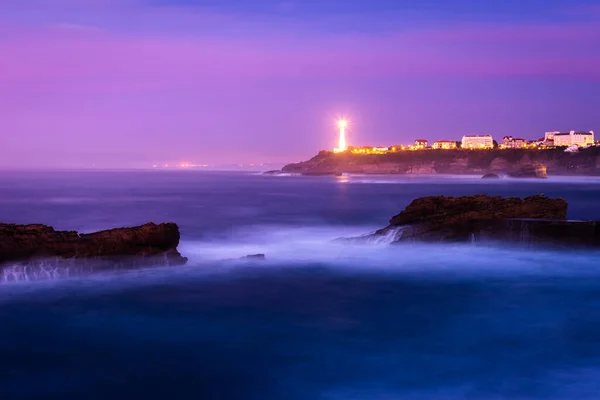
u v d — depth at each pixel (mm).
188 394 13328
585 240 27656
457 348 16016
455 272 25281
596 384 13562
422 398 12945
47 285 21984
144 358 15344
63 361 15125
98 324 18047
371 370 14523
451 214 31188
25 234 23156
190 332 17375
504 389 13352
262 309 19750
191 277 24031
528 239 28484
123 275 23609
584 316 18828
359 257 28609
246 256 28375
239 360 15242
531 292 21875
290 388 13578
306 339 16781
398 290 22359
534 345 16172
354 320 18641
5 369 14617
